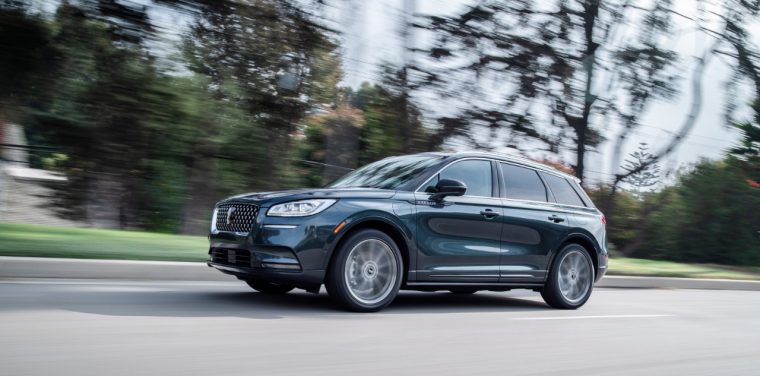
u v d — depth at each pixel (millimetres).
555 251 7859
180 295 6859
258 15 14984
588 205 8484
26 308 5438
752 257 23109
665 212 23188
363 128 16703
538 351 5133
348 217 6266
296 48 15680
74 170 15180
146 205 15328
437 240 6848
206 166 15367
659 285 13156
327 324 5652
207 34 14836
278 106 15672
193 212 15320
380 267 6504
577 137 18625
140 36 14156
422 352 4797
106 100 14250
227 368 3963
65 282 7238
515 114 17391
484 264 7203
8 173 14688
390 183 6953
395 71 16203
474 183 7363
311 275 6117
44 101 14359
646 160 21312
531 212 7680
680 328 6906
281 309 6324
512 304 8219
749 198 23281
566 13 17375
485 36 16609
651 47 19078
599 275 8453
